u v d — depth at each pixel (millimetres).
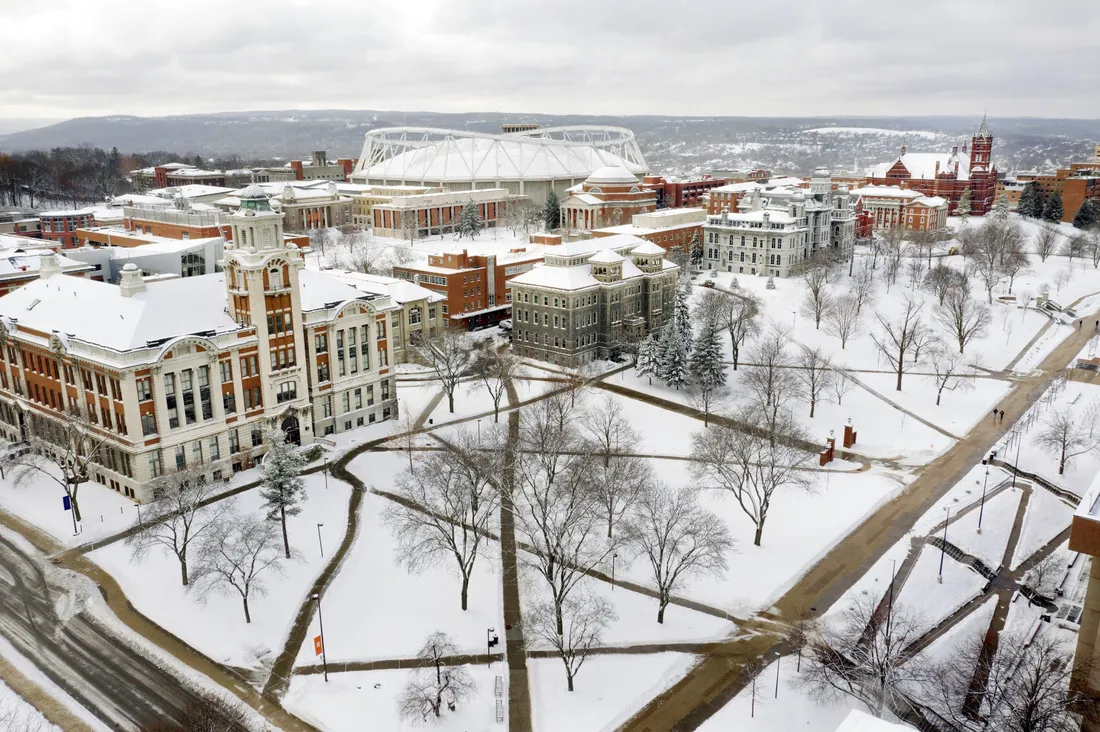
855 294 182500
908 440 119000
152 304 100312
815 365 135250
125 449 95000
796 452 98062
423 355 140625
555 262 153125
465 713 63500
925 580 81125
